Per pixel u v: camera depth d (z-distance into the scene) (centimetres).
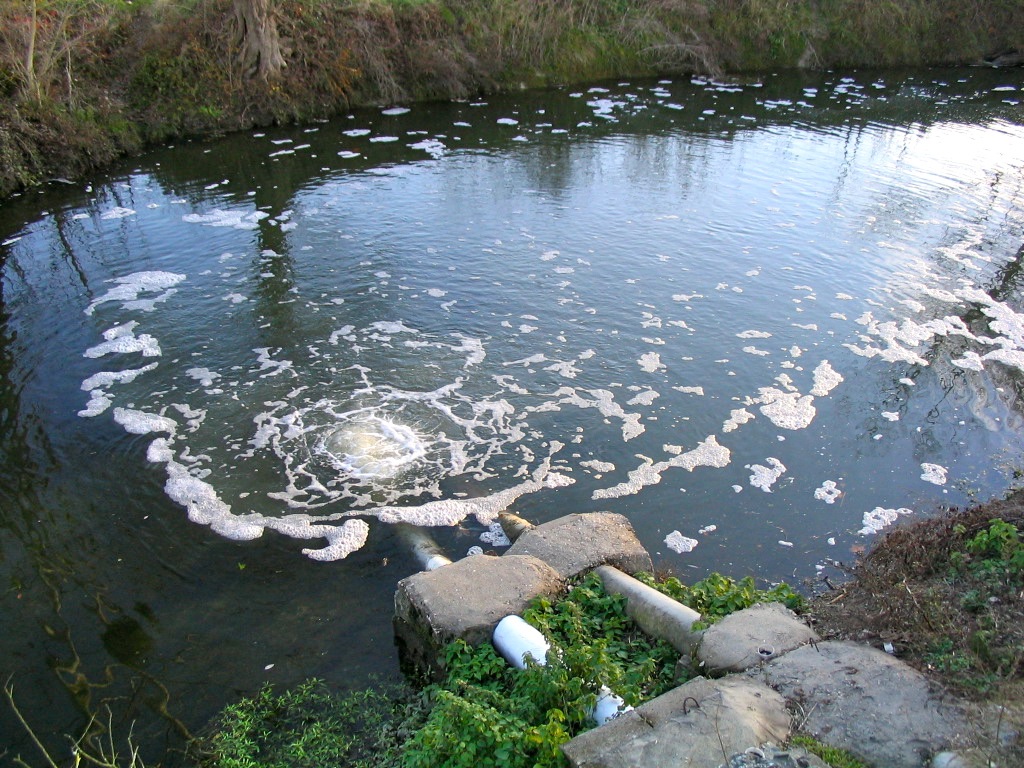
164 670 567
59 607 621
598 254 1314
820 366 992
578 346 1035
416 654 572
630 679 488
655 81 2586
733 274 1250
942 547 596
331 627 608
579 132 2008
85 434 841
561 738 416
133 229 1389
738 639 489
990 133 2023
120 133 1777
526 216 1468
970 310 1139
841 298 1176
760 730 402
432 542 697
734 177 1695
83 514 725
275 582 653
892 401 922
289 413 885
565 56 2519
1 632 595
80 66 1867
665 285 1209
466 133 1986
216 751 504
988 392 938
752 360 1006
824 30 2819
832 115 2197
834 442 848
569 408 903
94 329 1057
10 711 534
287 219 1439
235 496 755
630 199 1561
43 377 946
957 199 1573
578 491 771
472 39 2388
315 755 499
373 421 874
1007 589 512
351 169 1711
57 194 1543
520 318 1103
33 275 1212
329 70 2123
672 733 402
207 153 1811
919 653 465
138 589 642
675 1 2697
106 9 1980
